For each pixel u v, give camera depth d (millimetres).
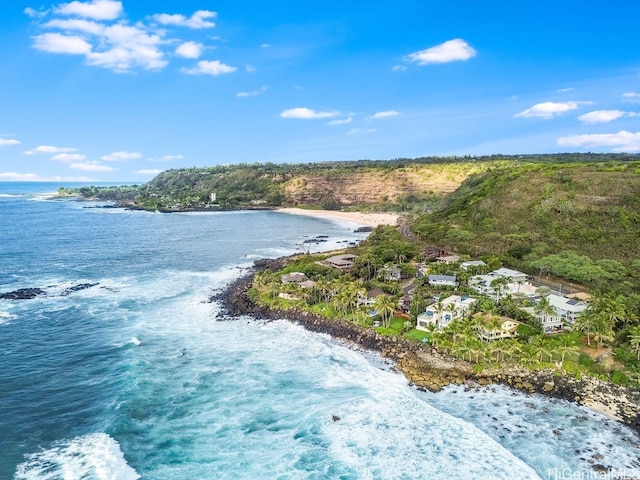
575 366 71375
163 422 59906
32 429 58094
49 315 102375
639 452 53719
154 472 50344
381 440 55875
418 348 79938
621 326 83938
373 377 72188
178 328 94625
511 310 87688
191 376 72562
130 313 104250
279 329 93750
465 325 78812
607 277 108375
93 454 52969
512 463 51438
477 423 59688
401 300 101688
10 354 80688
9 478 48500
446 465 51344
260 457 53031
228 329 94125
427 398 65938
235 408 63312
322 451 54000
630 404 62875
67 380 71188
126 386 68562
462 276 112188
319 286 105312
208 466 51469
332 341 87000
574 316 87812
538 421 59875
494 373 71188
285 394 67062
